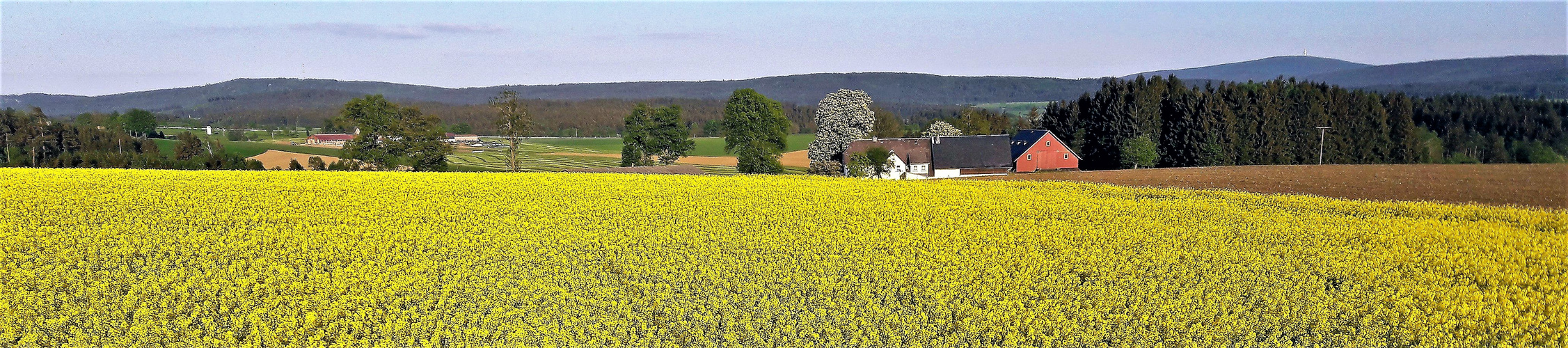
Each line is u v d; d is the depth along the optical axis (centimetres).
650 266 2016
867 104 7225
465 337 1520
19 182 3316
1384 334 1602
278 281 1852
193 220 2583
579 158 9725
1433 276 1964
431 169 6372
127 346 1488
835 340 1516
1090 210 2906
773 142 7175
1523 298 1772
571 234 2400
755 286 1822
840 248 2234
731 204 3000
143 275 1914
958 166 7044
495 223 2586
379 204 2938
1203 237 2392
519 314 1620
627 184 3675
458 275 1900
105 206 2792
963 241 2331
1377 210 3041
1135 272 1977
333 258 2103
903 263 2048
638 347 1489
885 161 6000
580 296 1722
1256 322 1611
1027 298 1759
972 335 1553
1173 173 5522
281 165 8119
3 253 2055
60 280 1839
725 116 7100
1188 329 1571
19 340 1537
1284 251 2228
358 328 1569
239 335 1562
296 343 1516
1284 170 5466
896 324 1589
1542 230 2684
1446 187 4297
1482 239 2409
